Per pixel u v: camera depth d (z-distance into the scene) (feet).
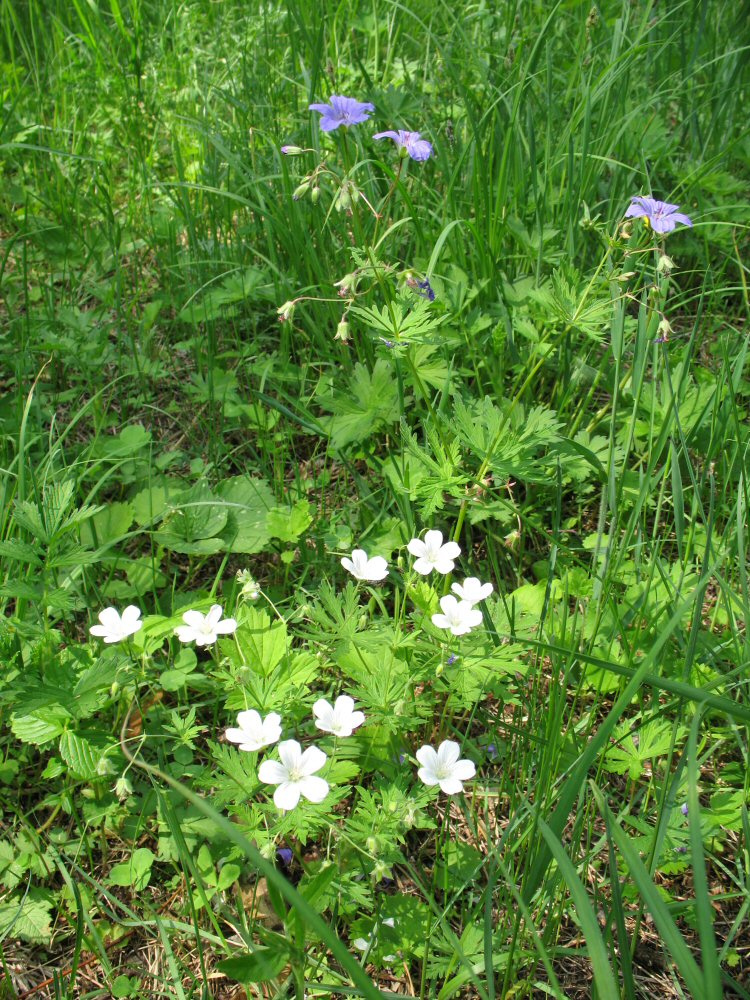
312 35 3.29
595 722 1.97
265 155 3.28
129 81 3.85
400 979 1.59
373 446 2.60
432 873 1.75
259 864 1.07
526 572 2.34
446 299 2.44
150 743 1.89
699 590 1.44
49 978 1.62
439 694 1.98
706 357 2.90
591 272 2.75
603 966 1.13
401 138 2.12
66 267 3.15
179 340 3.04
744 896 1.67
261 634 1.68
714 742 1.91
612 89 3.16
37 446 2.58
